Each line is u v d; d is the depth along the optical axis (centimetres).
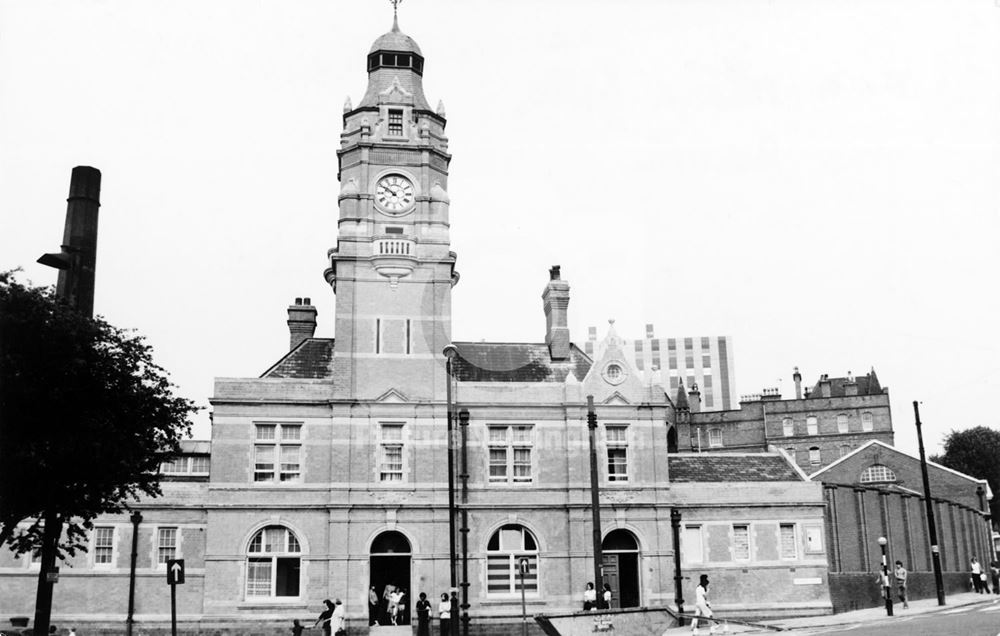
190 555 5166
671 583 5094
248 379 5056
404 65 5659
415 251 5300
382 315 5206
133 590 4956
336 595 4847
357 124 5531
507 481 5122
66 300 3616
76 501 3706
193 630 4809
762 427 11744
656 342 18562
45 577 3691
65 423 3525
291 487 4956
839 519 6144
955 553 7369
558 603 4984
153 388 3809
